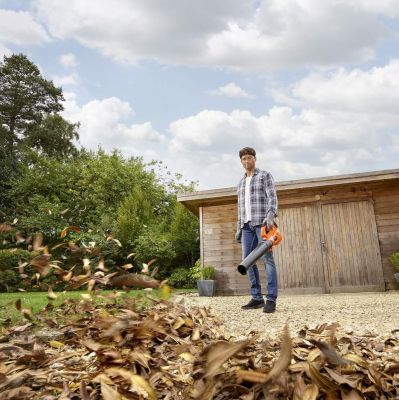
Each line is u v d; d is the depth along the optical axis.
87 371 1.33
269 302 3.37
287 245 8.65
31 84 29.14
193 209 10.23
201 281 7.84
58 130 27.95
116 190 17.50
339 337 1.79
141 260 13.05
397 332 2.20
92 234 12.84
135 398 1.00
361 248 8.20
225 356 0.80
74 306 2.42
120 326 1.38
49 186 17.55
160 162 19.88
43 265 1.91
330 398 0.94
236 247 8.92
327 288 8.23
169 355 1.51
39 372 1.27
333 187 8.47
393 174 7.73
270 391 0.94
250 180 3.94
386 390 1.11
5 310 2.69
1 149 18.89
